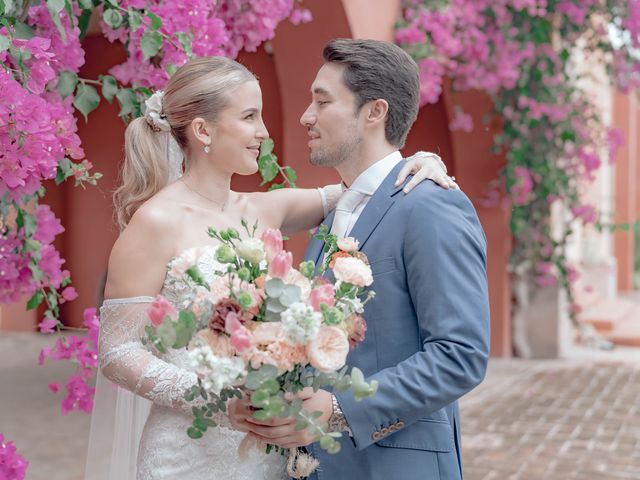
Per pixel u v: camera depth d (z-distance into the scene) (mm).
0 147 2330
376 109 2248
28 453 5742
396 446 2104
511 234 9688
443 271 2014
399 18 7105
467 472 5434
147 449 2287
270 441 1904
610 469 5508
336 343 1745
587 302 13172
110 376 2195
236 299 1792
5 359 9562
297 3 5977
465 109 8930
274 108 8906
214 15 3518
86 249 11289
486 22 7852
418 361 1972
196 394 1851
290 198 2691
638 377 8789
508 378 8594
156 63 3062
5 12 2424
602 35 8656
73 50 2730
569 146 9250
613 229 9562
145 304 2217
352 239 1951
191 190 2395
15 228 2953
